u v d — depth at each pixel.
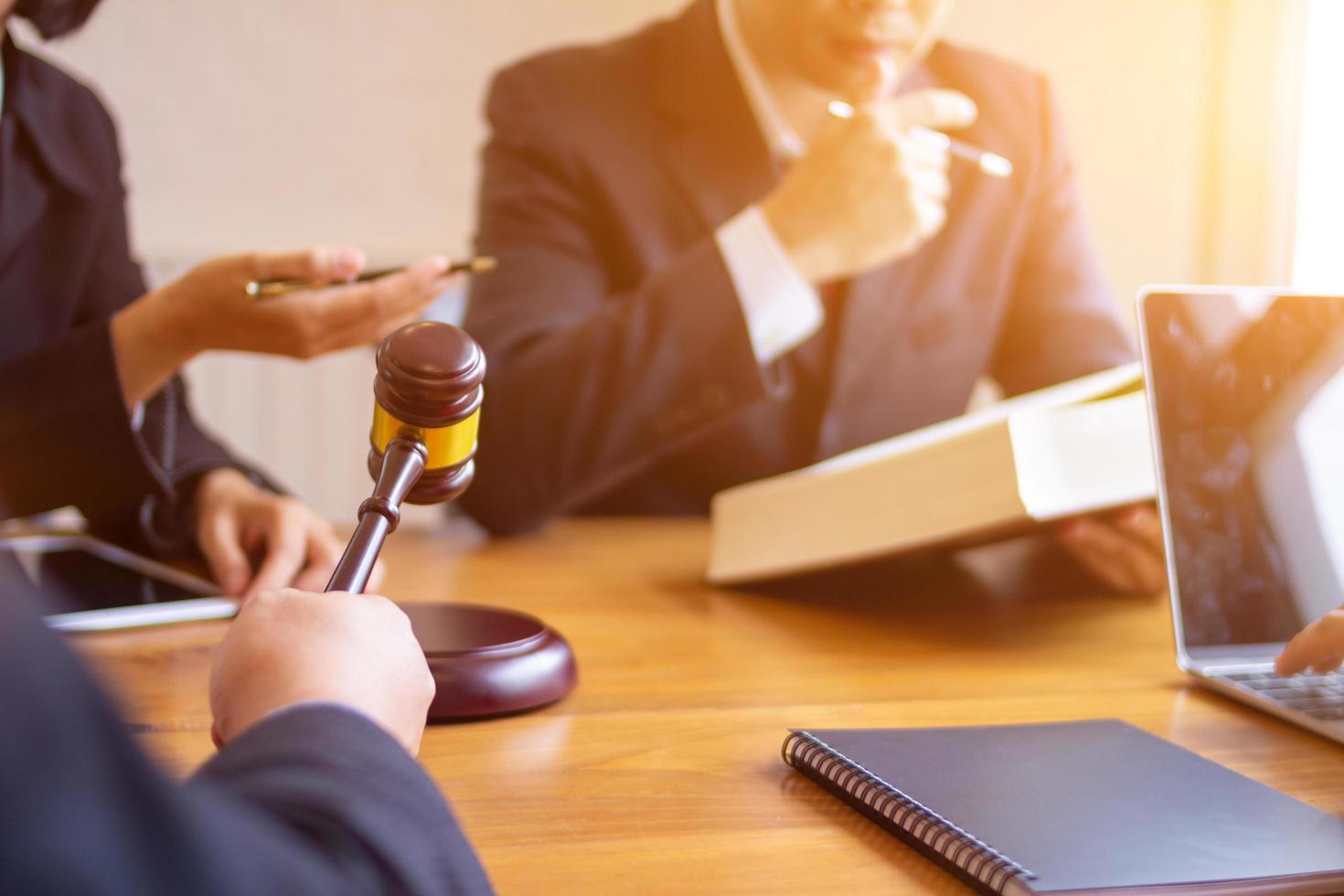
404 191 2.20
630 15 2.22
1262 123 2.17
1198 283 2.33
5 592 0.17
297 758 0.24
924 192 1.19
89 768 0.17
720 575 0.87
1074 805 0.40
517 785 0.45
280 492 0.96
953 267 1.55
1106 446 0.67
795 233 1.18
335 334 0.77
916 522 0.70
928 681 0.62
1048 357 1.60
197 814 0.18
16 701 0.16
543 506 1.12
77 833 0.16
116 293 1.17
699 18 1.49
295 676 0.29
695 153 1.46
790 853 0.38
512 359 1.22
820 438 1.50
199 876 0.18
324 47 2.14
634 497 1.49
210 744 0.48
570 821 0.41
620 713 0.55
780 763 0.48
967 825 0.38
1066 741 0.48
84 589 0.76
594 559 0.99
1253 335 0.62
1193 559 0.62
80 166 1.12
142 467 0.80
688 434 1.16
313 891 0.20
